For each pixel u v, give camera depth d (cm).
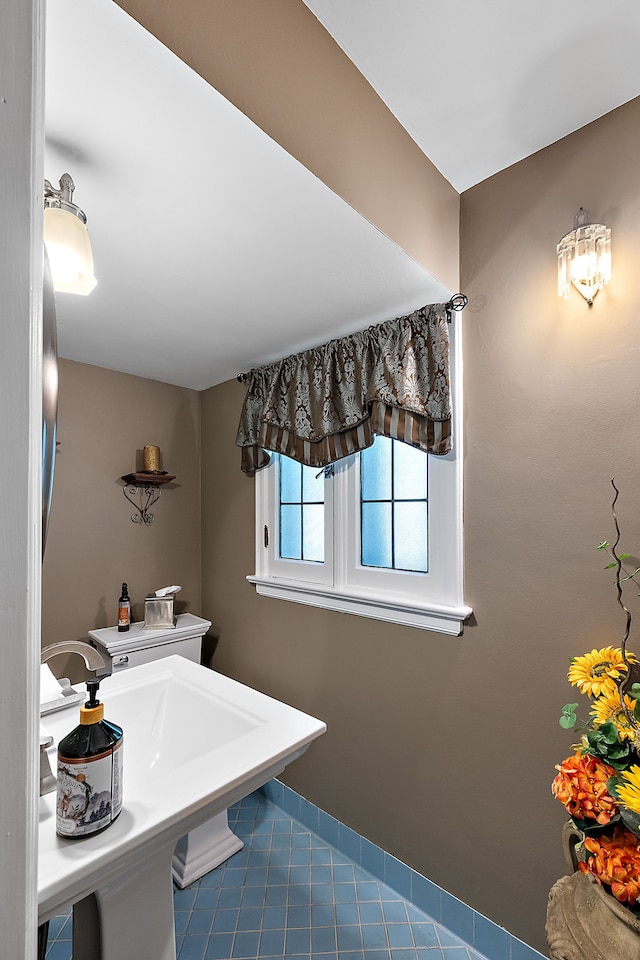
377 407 153
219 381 242
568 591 121
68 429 205
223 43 73
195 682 136
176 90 71
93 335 177
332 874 165
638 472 110
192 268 127
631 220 112
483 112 115
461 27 94
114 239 113
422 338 147
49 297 60
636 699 98
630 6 90
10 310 32
